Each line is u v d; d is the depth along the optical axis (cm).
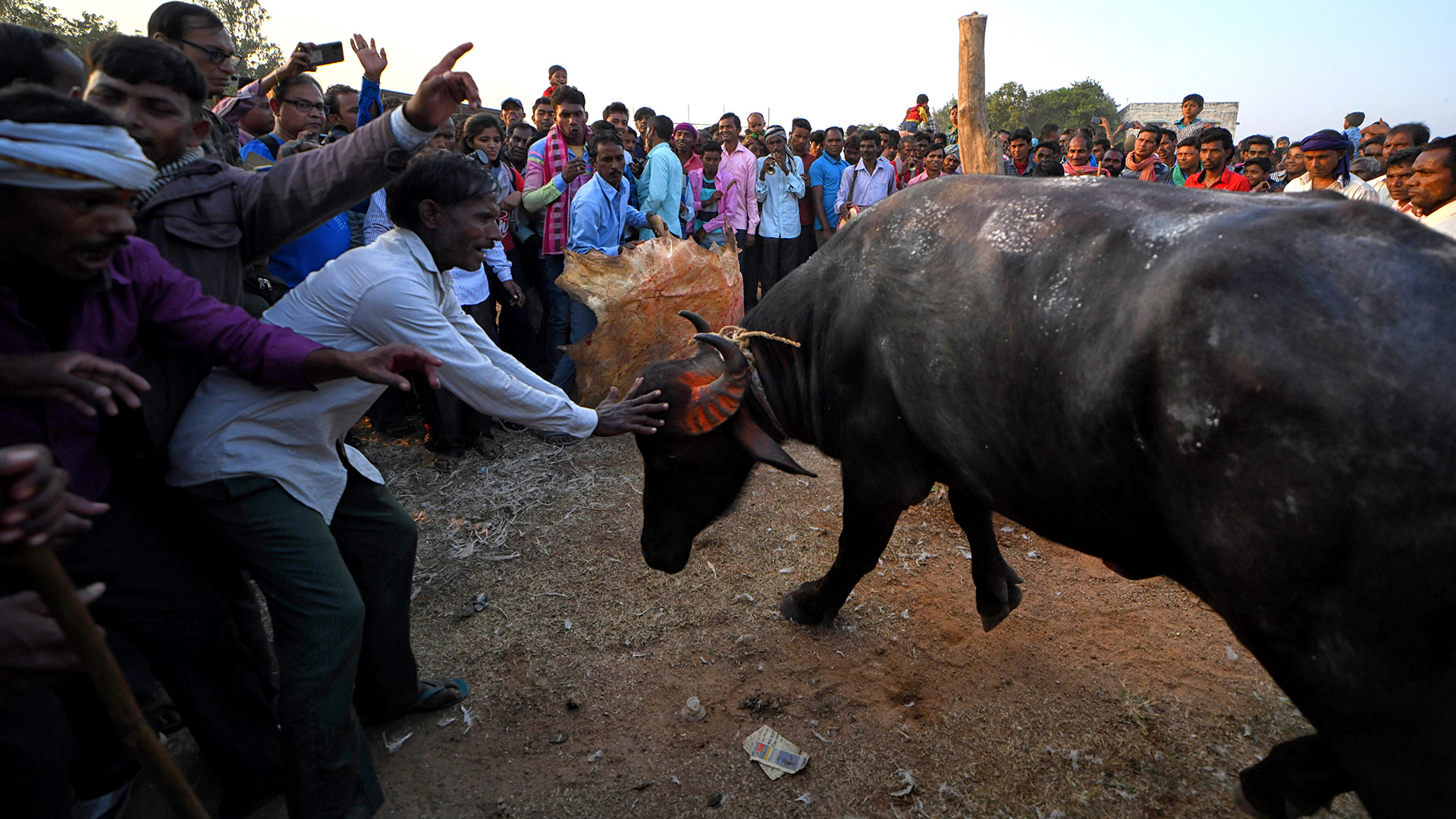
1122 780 255
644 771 265
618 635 334
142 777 267
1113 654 315
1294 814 225
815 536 411
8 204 147
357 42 448
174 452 211
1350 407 139
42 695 173
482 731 286
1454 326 136
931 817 245
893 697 298
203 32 305
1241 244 161
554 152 607
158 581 213
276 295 392
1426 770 145
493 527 424
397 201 227
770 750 269
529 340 618
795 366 301
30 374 160
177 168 221
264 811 253
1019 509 228
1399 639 139
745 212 856
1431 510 131
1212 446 158
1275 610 157
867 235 266
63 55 228
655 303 501
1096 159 1030
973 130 543
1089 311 186
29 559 110
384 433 558
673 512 318
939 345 227
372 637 265
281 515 213
